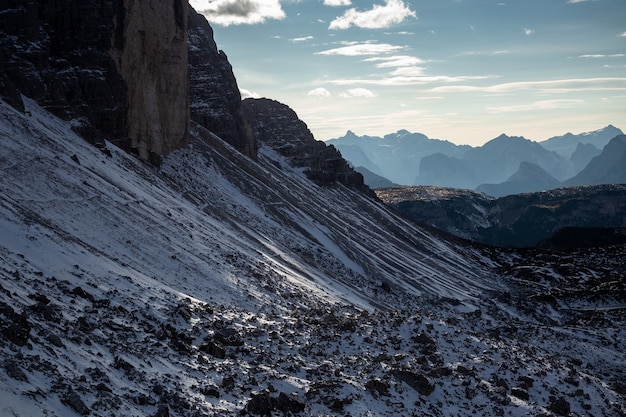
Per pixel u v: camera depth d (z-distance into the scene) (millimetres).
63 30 107062
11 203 63156
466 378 52062
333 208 175250
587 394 56219
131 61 116625
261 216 133625
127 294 53688
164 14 124562
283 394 40438
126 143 112188
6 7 99625
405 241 183625
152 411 34094
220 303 66750
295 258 113562
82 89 106062
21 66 97000
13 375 30344
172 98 130125
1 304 35281
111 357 38625
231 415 37312
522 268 187375
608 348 97812
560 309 147000
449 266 173625
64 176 77500
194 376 41344
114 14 111938
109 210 77250
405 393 46844
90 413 30797
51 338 35906
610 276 179375
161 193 102000
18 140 78438
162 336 45562
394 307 111688
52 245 57125
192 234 87438
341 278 120938
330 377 46281
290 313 70625
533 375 56969
